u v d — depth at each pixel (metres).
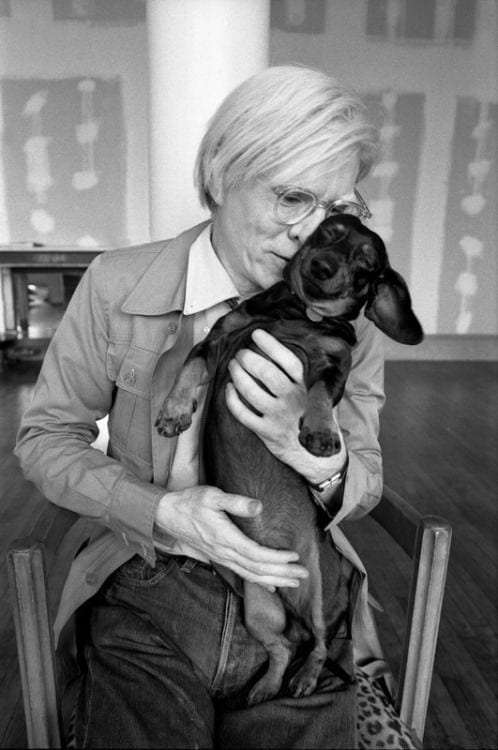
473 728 1.78
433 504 3.07
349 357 0.98
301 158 0.97
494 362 6.23
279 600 1.05
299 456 1.01
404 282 0.95
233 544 0.99
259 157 0.98
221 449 1.05
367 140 1.03
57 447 1.16
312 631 1.06
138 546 1.09
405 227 6.05
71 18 5.59
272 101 0.98
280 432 1.00
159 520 1.05
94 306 1.19
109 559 1.16
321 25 5.67
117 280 1.20
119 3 5.57
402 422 4.31
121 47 5.66
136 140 5.84
